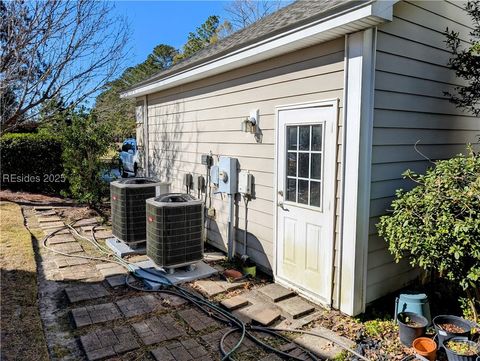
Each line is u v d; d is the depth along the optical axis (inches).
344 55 130.5
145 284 161.5
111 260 192.4
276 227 167.5
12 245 204.7
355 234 130.7
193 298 147.6
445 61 160.1
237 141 194.5
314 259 147.7
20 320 123.3
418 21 144.4
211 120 219.5
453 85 166.1
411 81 144.5
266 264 177.3
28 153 386.9
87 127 312.0
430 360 106.5
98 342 113.3
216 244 219.8
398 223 123.9
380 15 113.3
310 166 147.4
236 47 166.6
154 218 168.7
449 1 158.2
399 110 140.9
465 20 168.1
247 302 146.5
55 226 261.0
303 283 153.8
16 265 174.7
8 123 286.4
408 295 128.5
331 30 124.7
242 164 191.0
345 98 130.2
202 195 233.1
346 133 130.7
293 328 127.0
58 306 138.8
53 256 197.2
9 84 243.1
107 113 390.0
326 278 142.6
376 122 132.7
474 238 106.1
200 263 188.7
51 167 394.0
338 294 138.6
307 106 146.5
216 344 115.0
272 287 162.2
